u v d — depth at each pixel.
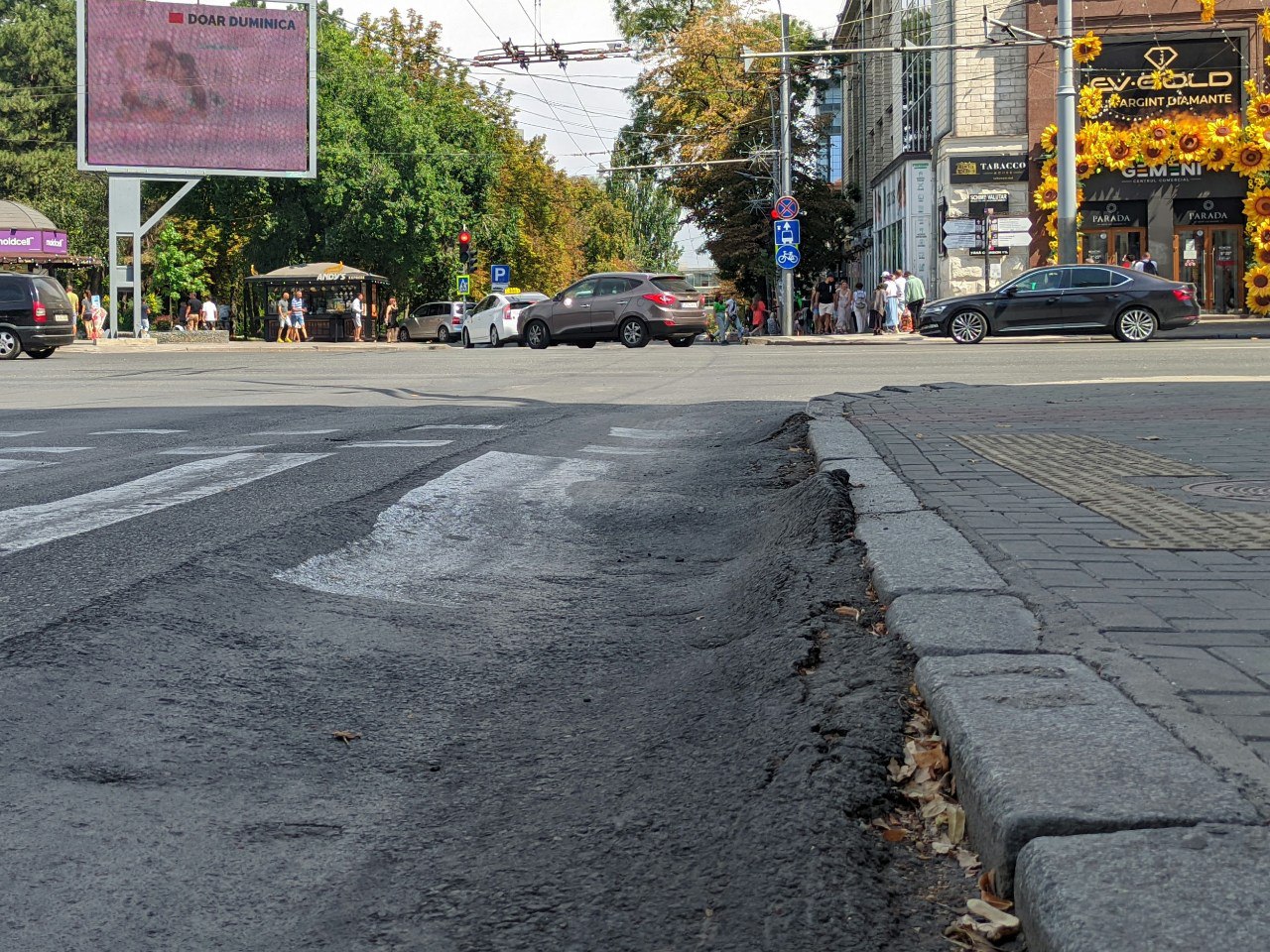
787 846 2.62
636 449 9.75
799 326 51.25
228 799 3.11
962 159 36.28
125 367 23.64
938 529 5.25
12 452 9.55
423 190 51.56
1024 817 2.30
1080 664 3.25
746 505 7.29
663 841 2.79
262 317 58.03
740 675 3.87
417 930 2.46
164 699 3.78
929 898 2.44
